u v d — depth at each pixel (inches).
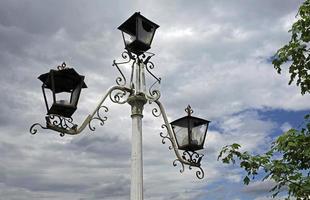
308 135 204.1
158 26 244.4
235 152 216.8
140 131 224.2
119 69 230.8
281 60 217.5
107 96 221.6
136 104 227.9
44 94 201.5
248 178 215.2
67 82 202.5
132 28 238.7
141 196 211.5
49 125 196.4
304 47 211.5
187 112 250.2
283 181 203.8
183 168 243.6
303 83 216.4
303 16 211.9
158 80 242.2
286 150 203.3
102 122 218.4
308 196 199.9
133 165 217.2
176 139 246.1
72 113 202.1
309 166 205.2
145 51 239.3
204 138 249.4
